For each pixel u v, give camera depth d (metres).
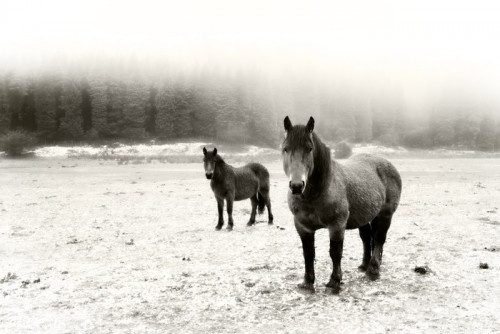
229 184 9.65
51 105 59.06
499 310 4.41
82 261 7.10
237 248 7.80
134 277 6.10
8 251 7.86
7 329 4.29
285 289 5.38
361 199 5.21
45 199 15.36
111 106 65.31
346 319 4.34
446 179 21.42
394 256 6.85
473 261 6.36
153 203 14.22
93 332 4.19
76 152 49.75
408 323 4.18
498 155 58.16
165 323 4.39
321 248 7.65
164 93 63.31
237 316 4.53
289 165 4.32
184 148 54.97
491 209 11.77
